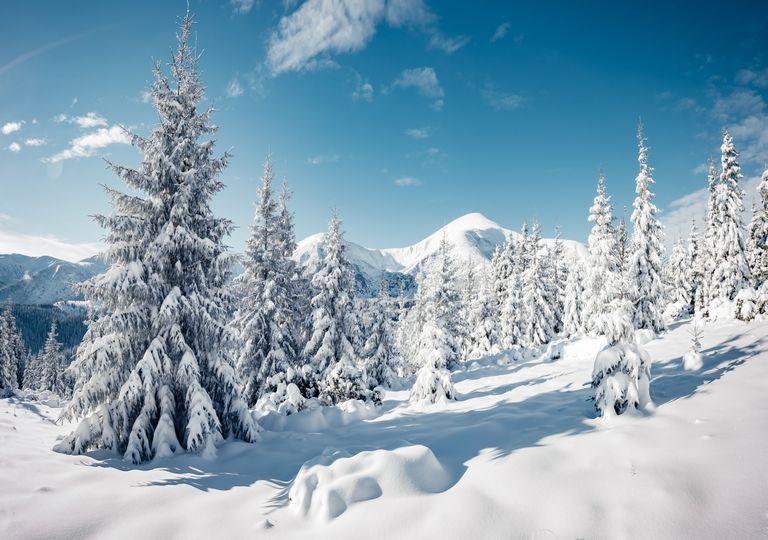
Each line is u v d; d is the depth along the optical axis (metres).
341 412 14.84
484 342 37.50
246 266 21.48
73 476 7.89
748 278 25.53
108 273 10.49
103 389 10.38
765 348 11.27
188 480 8.09
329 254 23.27
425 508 6.03
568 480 6.34
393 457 7.08
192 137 11.84
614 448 7.14
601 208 30.97
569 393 13.59
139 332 10.83
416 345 39.56
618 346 9.43
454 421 12.16
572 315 40.41
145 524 6.17
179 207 11.17
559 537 5.10
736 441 6.61
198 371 10.64
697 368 11.60
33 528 5.87
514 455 7.51
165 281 11.23
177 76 11.85
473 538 5.26
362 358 24.06
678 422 7.84
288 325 22.17
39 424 14.81
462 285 44.28
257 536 5.83
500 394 16.95
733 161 26.48
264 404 15.82
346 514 6.04
